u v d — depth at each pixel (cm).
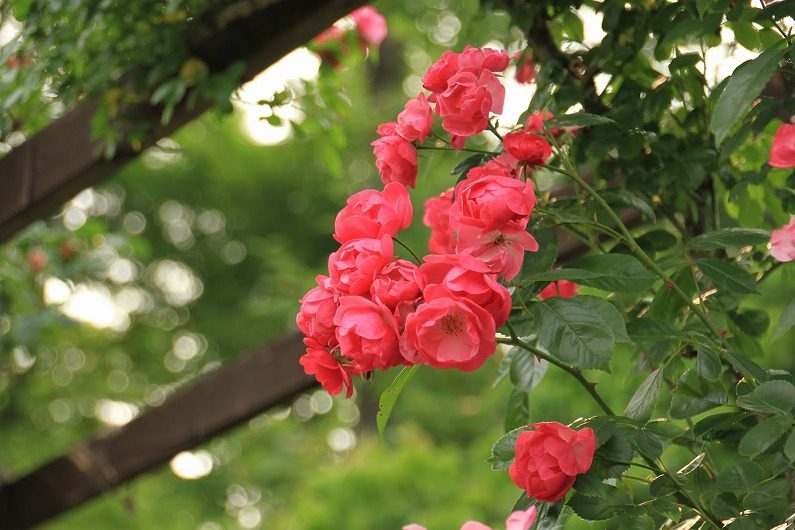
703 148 254
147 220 1405
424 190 929
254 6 290
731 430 237
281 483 1170
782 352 605
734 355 228
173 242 1402
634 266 222
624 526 223
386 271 214
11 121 315
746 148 261
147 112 298
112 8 297
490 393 911
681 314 253
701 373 226
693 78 256
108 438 404
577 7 264
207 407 384
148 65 296
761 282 257
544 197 246
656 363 252
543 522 225
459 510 686
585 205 250
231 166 1304
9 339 452
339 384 219
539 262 224
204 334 1330
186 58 291
